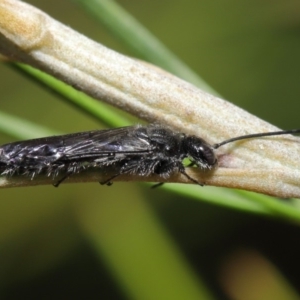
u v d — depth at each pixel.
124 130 0.11
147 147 0.11
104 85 0.10
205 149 0.10
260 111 0.13
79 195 0.13
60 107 0.13
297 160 0.10
